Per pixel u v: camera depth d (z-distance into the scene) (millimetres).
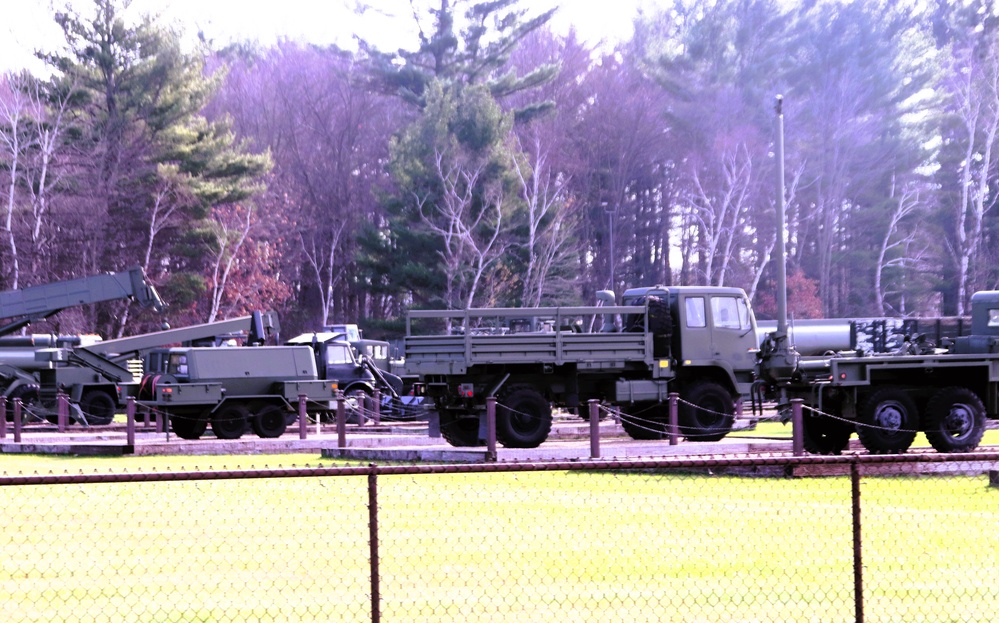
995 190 119875
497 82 106000
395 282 93062
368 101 122312
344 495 21594
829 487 22969
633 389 33375
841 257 112875
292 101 122438
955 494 21641
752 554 15305
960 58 121875
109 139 88938
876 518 18547
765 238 115125
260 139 118688
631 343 33312
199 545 16000
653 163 124438
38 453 34844
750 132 111188
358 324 96312
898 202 114750
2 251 85750
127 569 14359
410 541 16312
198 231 90312
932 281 116000
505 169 95188
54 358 47062
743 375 35062
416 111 116438
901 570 14398
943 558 15133
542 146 113250
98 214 86062
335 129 119125
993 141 118312
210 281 94438
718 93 114500
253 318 50375
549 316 32562
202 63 96250
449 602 12641
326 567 14367
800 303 108750
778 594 13039
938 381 28578
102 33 88688
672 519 18422
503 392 32031
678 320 34406
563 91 124125
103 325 90625
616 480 24438
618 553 15398
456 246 92500
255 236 101750
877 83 115438
